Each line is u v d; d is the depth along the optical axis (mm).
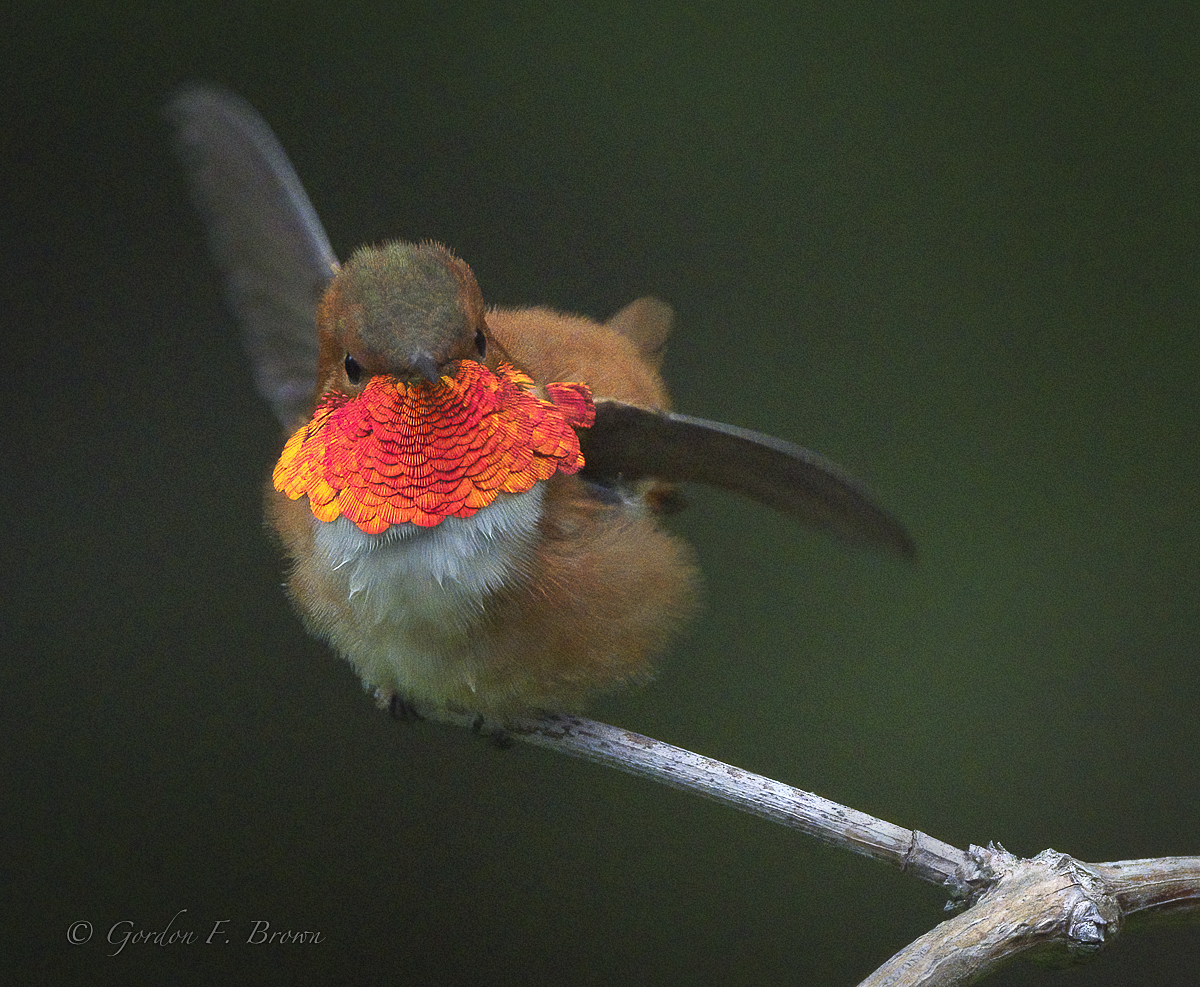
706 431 1687
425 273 1679
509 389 1682
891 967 1668
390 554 1680
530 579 1681
